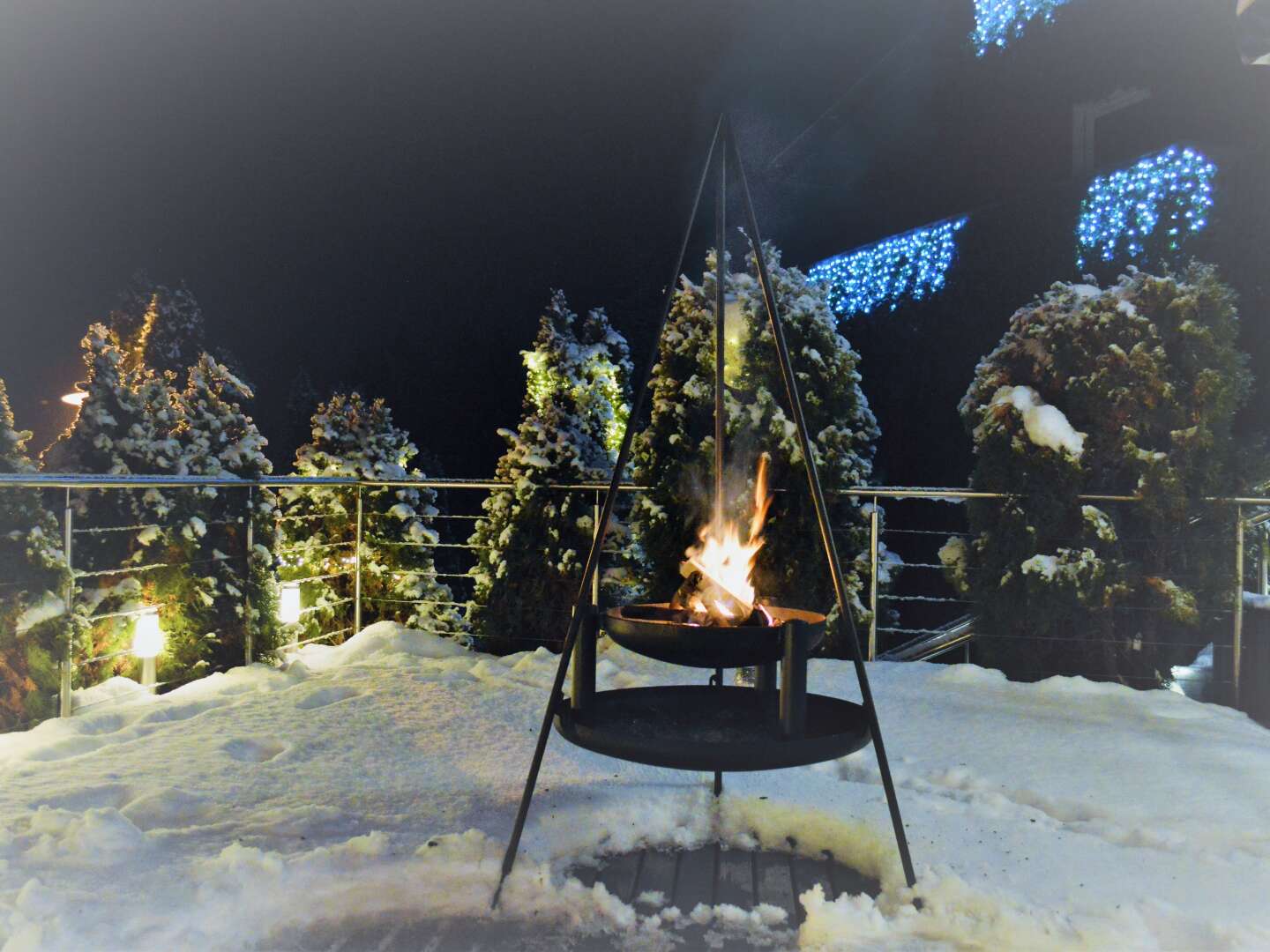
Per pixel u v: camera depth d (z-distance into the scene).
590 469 5.30
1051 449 4.17
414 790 2.63
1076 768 2.89
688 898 2.04
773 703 2.49
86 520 4.58
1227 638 4.15
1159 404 4.11
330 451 6.59
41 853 2.04
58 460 5.00
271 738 3.14
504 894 1.99
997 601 4.29
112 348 5.20
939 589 8.34
